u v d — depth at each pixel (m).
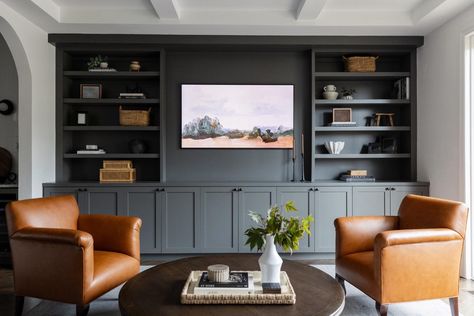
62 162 4.13
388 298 2.31
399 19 3.75
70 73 4.12
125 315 1.67
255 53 4.38
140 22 3.65
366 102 4.19
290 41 4.04
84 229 2.90
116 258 2.61
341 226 2.81
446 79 3.66
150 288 1.98
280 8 3.66
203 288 1.82
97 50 4.11
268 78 4.39
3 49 4.36
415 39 4.06
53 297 2.32
